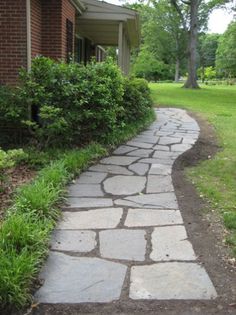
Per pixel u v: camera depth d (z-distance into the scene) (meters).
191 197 4.75
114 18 12.24
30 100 6.76
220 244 3.54
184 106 16.14
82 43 16.70
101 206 4.42
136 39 18.52
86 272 3.08
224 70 56.50
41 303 2.73
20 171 5.60
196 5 29.64
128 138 8.22
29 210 3.81
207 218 4.11
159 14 50.59
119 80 7.41
